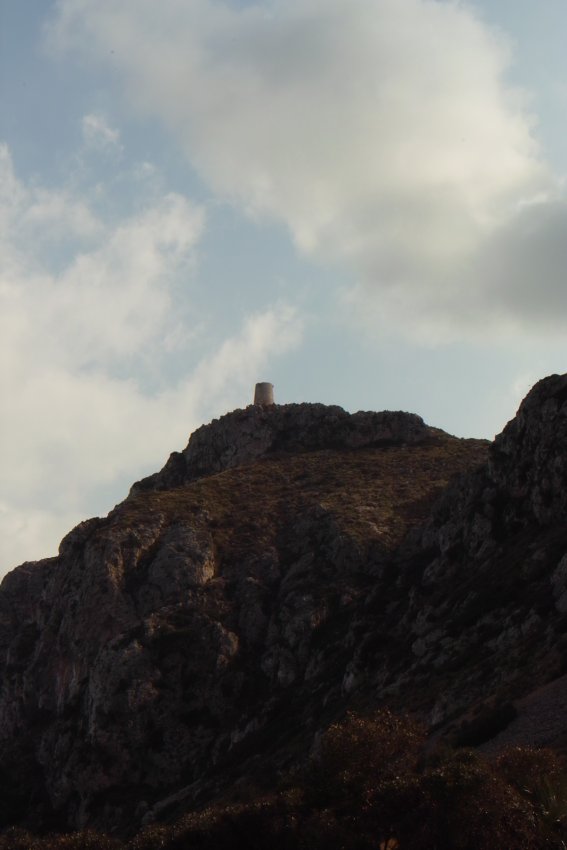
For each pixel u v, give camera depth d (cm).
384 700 7050
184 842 3853
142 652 10019
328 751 4025
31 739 10688
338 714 7525
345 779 3844
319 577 10694
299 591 10494
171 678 9894
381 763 3997
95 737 9550
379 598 9462
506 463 8975
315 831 3481
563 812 3209
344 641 9275
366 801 3469
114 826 8706
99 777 9281
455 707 5944
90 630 10838
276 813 3759
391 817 3359
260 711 9100
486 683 5997
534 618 6506
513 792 3266
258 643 10250
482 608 7312
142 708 9638
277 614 10350
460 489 9775
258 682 9794
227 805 4412
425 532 10144
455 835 3175
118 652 10038
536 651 5934
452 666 6825
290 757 7438
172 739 9438
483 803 3186
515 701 5238
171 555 11300
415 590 8650
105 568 11306
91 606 11062
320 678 9038
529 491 8438
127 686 9769
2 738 11188
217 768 8544
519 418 9094
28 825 9231
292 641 9819
